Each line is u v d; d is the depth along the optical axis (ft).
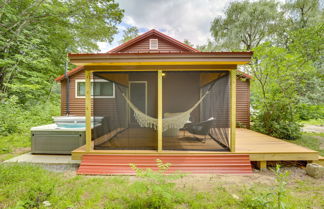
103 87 18.45
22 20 24.58
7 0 22.82
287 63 17.53
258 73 19.60
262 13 38.96
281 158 10.31
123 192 7.27
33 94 28.55
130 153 10.18
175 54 9.50
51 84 30.14
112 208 6.16
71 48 33.45
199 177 9.30
